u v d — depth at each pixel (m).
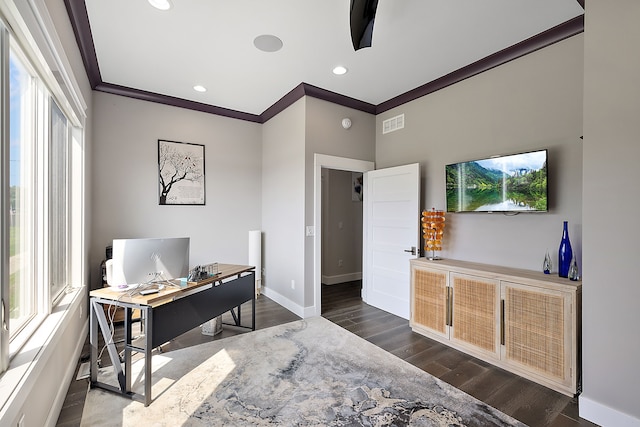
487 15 2.33
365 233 4.28
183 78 3.43
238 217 4.57
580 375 2.09
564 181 2.47
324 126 3.83
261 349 2.82
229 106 4.32
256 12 2.30
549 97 2.56
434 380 2.31
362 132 4.18
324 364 2.55
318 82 3.52
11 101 1.58
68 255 2.70
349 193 5.76
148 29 2.51
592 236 1.86
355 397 2.10
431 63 3.07
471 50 2.83
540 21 2.41
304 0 2.17
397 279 3.77
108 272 2.32
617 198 1.76
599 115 1.83
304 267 3.71
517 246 2.77
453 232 3.30
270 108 4.36
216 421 1.86
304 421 1.86
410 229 3.60
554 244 2.53
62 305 2.21
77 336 2.59
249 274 3.38
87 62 2.95
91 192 3.44
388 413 1.93
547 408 1.99
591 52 1.86
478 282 2.67
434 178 3.52
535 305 2.28
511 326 2.43
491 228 2.96
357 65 3.12
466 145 3.19
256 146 4.74
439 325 3.01
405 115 3.88
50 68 1.71
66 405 2.00
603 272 1.82
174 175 4.06
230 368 2.48
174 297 2.29
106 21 2.41
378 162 4.25
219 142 4.42
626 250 1.74
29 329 1.72
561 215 2.49
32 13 1.40
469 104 3.17
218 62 3.07
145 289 2.30
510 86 2.83
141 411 1.94
